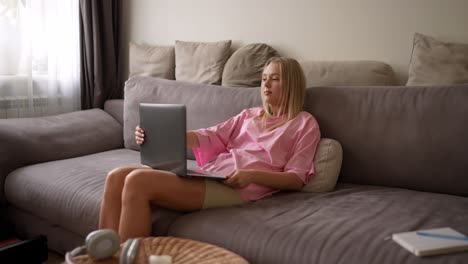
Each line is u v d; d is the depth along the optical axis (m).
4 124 1.98
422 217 1.25
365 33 2.06
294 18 2.26
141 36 2.94
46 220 1.78
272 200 1.47
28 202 1.77
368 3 2.03
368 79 1.90
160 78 2.44
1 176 1.88
